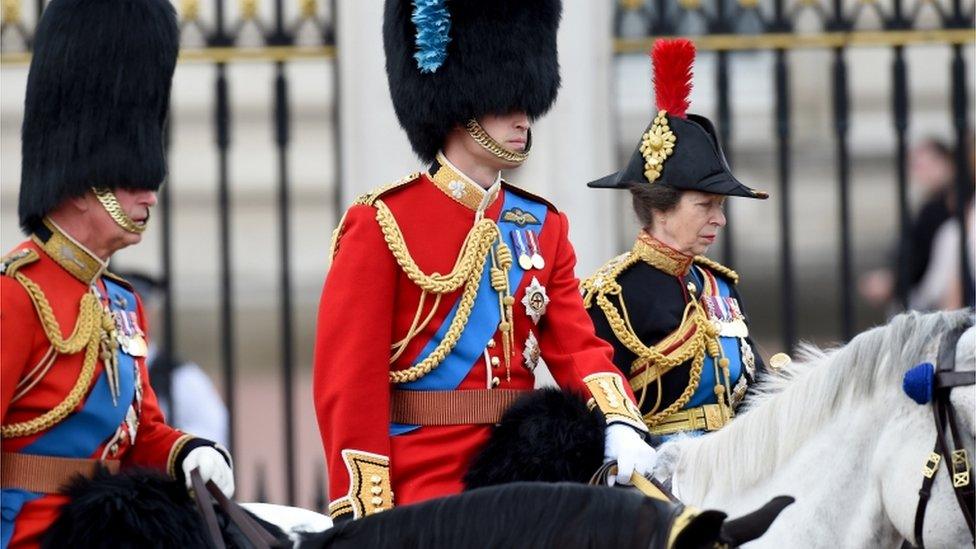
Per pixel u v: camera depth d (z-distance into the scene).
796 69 55.66
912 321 19.28
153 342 36.94
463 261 21.31
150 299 36.69
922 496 18.66
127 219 19.39
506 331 21.42
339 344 20.88
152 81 19.77
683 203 23.77
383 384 20.89
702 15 35.22
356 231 21.22
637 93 52.28
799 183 56.50
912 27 35.47
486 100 21.72
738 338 24.52
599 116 34.97
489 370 21.28
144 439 19.91
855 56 55.44
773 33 35.19
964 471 18.44
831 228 56.69
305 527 20.44
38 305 18.66
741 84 55.53
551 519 14.91
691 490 20.08
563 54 34.78
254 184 48.44
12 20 34.91
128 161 19.41
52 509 18.78
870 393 19.31
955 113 35.97
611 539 14.70
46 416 18.69
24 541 18.64
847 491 19.31
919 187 52.25
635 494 15.04
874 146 55.88
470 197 21.62
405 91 22.20
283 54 35.16
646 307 23.91
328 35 35.25
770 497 19.64
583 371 21.39
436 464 21.09
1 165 42.12
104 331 19.22
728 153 35.31
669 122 23.92
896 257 49.34
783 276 35.75
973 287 48.03
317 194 48.75
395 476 21.17
